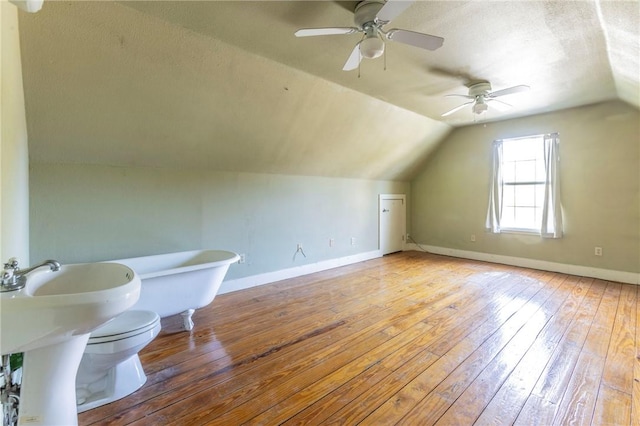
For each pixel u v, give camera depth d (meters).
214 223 3.54
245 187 3.80
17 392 1.20
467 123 5.18
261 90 2.85
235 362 2.13
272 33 2.20
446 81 3.15
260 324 2.76
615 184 4.05
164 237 3.19
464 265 5.01
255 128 3.23
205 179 3.46
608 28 2.10
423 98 3.66
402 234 6.24
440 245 5.95
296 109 3.25
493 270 4.66
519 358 2.17
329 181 4.80
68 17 1.79
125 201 2.95
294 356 2.21
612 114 4.03
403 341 2.43
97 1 1.76
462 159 5.54
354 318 2.88
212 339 2.47
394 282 4.05
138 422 1.58
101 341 1.66
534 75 3.04
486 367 2.07
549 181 4.51
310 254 4.57
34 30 1.78
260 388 1.85
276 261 4.14
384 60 2.66
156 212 3.13
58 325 0.97
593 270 4.24
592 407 1.67
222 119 2.95
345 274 4.47
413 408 1.67
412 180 6.31
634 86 3.01
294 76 2.87
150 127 2.70
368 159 4.83
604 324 2.71
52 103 2.19
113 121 2.51
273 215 4.09
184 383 1.90
